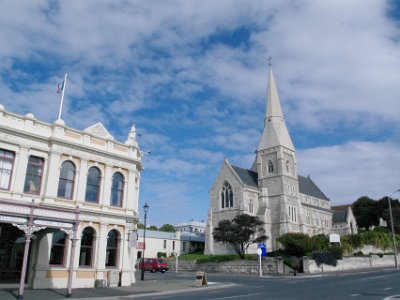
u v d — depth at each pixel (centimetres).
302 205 9400
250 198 8594
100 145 3247
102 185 3169
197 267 6228
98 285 2902
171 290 2664
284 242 5609
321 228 10019
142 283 3316
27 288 2603
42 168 2870
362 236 6525
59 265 2811
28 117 2828
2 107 2697
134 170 3434
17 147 2744
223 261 5822
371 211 11025
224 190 8762
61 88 3131
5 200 2181
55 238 2833
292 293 2291
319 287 2664
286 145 9238
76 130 3091
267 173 9081
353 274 4256
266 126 9550
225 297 2130
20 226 2216
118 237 3212
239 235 5869
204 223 13762
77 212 2486
